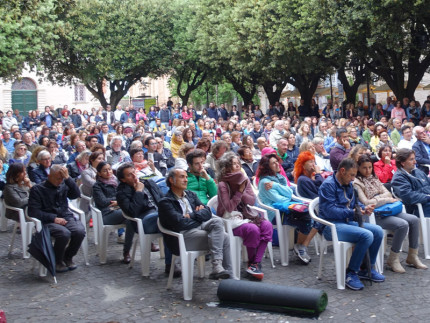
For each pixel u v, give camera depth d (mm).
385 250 8352
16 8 17828
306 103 32375
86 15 33125
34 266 7613
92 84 36938
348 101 30094
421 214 7926
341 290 6613
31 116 26406
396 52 22141
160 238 7828
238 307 6121
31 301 6449
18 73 24266
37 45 22125
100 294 6648
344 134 10203
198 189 8016
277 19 24469
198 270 7180
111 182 8344
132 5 34031
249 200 7223
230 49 27375
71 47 33469
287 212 7609
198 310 6070
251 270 7039
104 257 7961
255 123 18250
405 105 21641
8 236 9883
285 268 7566
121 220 8000
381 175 9539
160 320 5812
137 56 34125
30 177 10172
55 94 53844
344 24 19469
